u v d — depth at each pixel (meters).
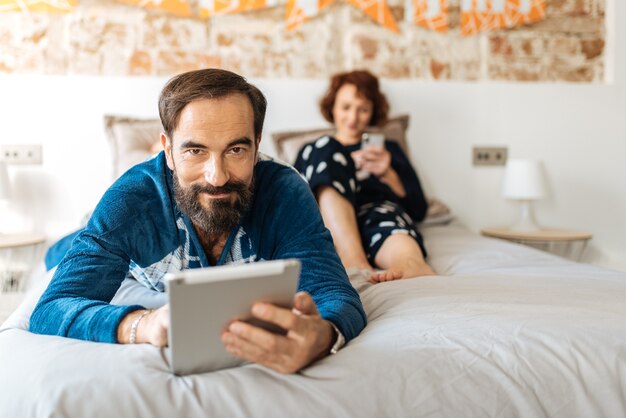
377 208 1.97
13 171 2.46
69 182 2.50
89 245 0.96
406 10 2.80
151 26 2.60
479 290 1.23
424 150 2.82
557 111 2.89
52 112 2.48
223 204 0.93
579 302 1.09
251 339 0.72
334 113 2.54
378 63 2.79
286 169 1.11
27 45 2.51
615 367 0.84
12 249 2.47
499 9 2.86
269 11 2.70
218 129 0.88
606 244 2.95
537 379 0.80
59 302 0.90
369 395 0.73
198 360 0.75
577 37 2.92
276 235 1.03
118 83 2.53
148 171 1.04
